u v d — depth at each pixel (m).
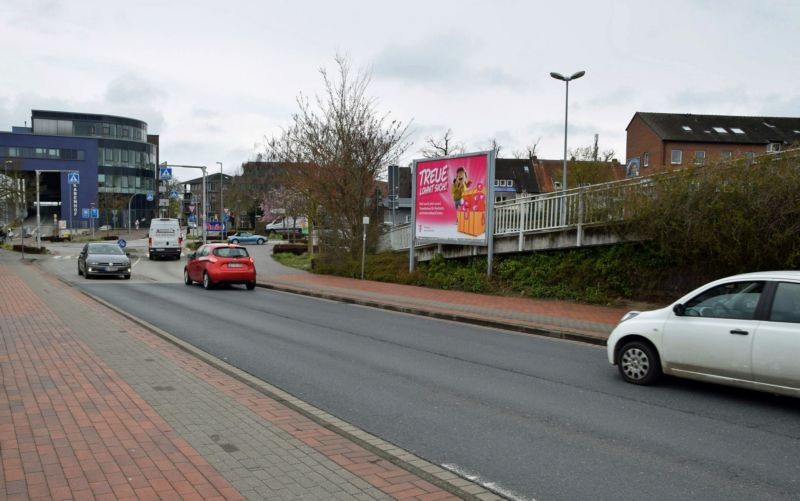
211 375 7.80
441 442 5.71
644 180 15.20
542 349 11.02
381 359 9.70
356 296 18.80
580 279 17.31
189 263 23.52
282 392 7.43
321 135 29.81
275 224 79.50
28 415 5.87
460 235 20.78
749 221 12.70
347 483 4.47
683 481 4.82
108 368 8.03
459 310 15.47
